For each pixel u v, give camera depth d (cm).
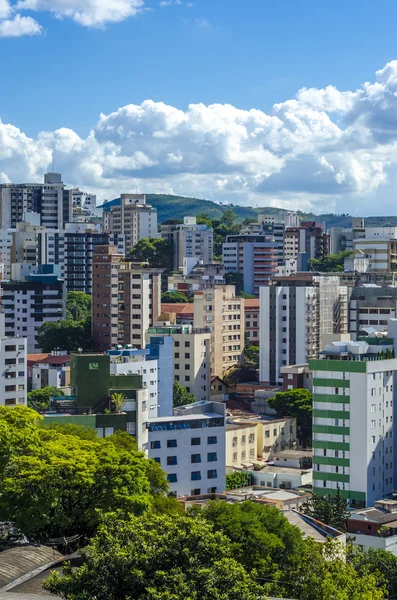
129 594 9088
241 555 13450
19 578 10712
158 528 9731
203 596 8844
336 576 11988
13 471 14788
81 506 14138
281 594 11925
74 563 11375
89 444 16050
